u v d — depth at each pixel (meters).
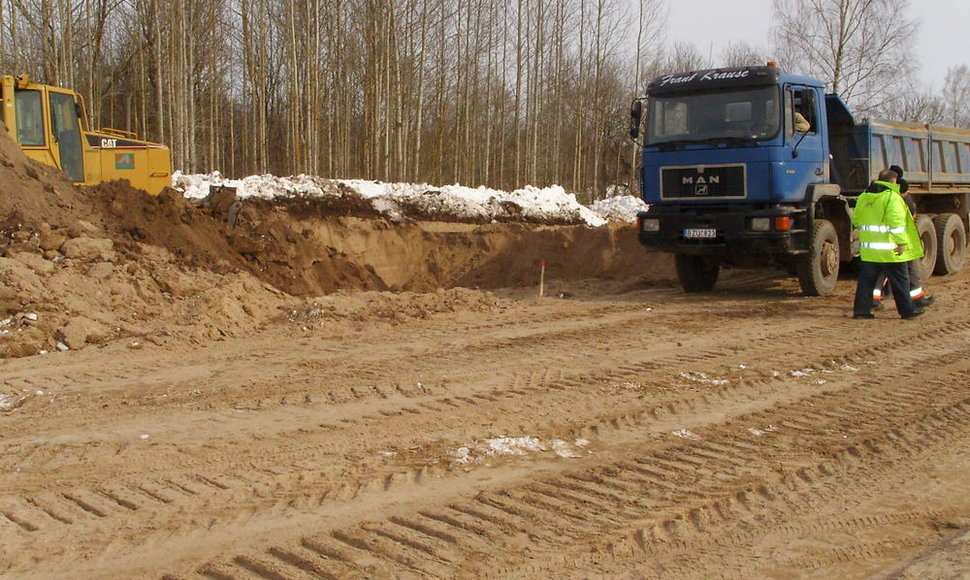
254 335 10.24
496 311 12.16
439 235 17.73
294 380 8.12
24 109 13.59
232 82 34.22
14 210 11.36
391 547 4.69
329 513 5.12
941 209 16.89
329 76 31.48
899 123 14.62
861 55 29.86
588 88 36.31
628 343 9.89
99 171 14.54
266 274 14.40
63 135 14.12
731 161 12.20
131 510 5.15
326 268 15.75
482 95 35.88
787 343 9.86
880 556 4.73
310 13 25.70
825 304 12.55
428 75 29.92
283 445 6.30
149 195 13.55
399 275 17.20
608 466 5.97
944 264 15.55
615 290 14.60
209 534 4.83
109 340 9.52
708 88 12.38
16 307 9.60
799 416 7.16
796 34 30.62
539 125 35.16
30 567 4.43
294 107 25.86
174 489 5.46
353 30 29.92
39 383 7.90
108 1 28.92
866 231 11.14
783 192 12.05
